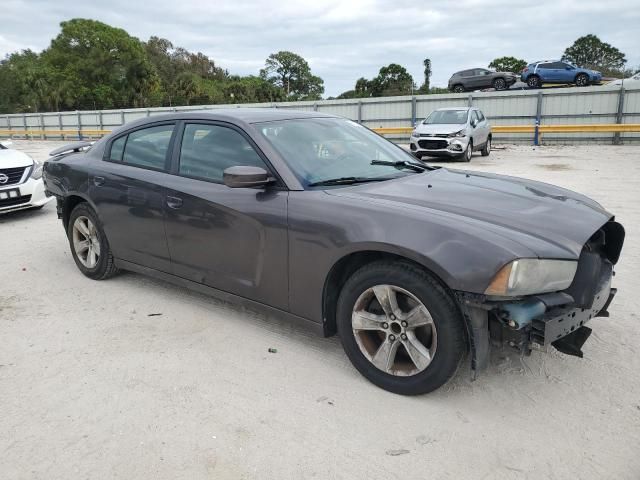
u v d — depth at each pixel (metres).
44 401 2.84
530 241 2.52
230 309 4.05
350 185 3.27
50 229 6.95
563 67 29.45
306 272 3.05
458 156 15.56
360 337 2.95
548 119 22.84
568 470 2.27
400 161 3.85
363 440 2.48
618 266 4.95
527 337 2.52
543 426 2.57
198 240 3.62
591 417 2.64
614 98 21.50
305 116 3.92
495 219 2.75
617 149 19.00
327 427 2.58
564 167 13.36
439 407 2.74
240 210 3.30
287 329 3.70
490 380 2.99
